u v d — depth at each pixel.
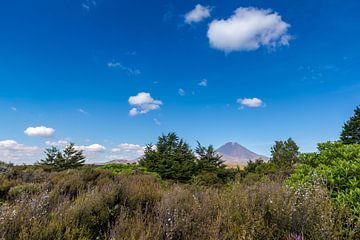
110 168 18.42
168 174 24.80
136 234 3.51
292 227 3.69
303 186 4.41
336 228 3.50
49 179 9.77
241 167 30.30
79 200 4.96
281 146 25.58
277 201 4.05
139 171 18.25
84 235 3.82
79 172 10.66
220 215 3.88
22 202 4.33
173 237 3.68
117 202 5.39
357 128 31.97
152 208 4.82
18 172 12.05
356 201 3.94
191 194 5.73
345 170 4.48
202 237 3.53
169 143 27.89
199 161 26.64
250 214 3.80
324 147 5.61
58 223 3.70
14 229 3.46
